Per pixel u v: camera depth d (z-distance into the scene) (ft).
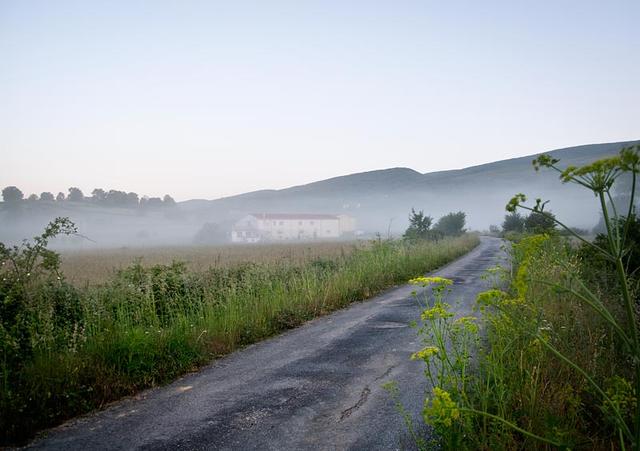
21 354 21.03
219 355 27.12
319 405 18.63
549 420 10.94
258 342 30.09
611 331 17.85
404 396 18.93
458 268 71.15
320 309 39.22
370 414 17.38
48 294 26.63
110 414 18.60
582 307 20.39
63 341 22.57
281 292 39.37
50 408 18.11
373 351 26.48
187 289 35.45
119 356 22.31
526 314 16.69
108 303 28.86
